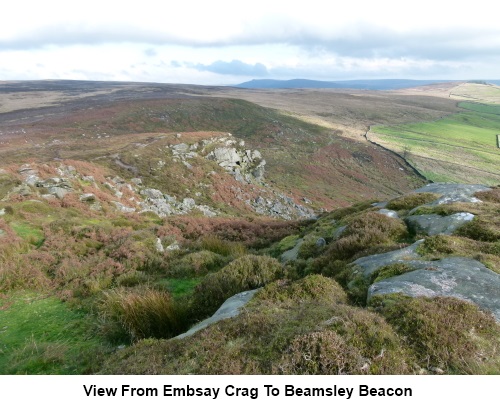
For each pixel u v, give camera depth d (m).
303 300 7.31
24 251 15.91
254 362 4.93
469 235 10.34
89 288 12.82
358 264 9.50
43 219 20.52
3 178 25.39
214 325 6.39
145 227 23.41
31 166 30.19
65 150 52.47
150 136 63.91
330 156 111.94
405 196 16.42
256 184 63.94
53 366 7.96
